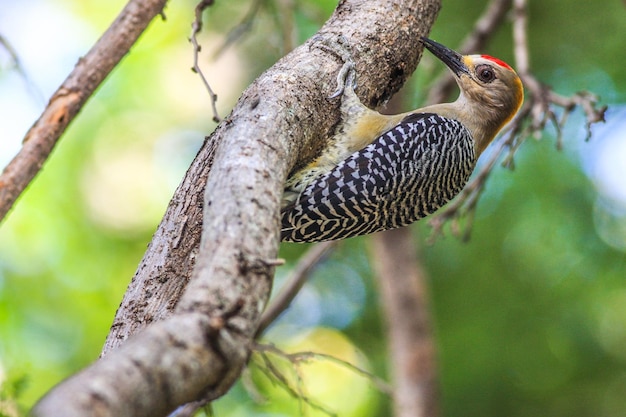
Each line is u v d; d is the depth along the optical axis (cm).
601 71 1367
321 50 808
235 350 453
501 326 1376
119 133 1488
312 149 802
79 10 1540
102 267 1406
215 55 1027
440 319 1397
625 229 1374
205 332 443
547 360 1366
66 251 1397
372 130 845
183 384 429
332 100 792
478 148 1048
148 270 712
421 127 886
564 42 1373
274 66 763
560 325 1374
